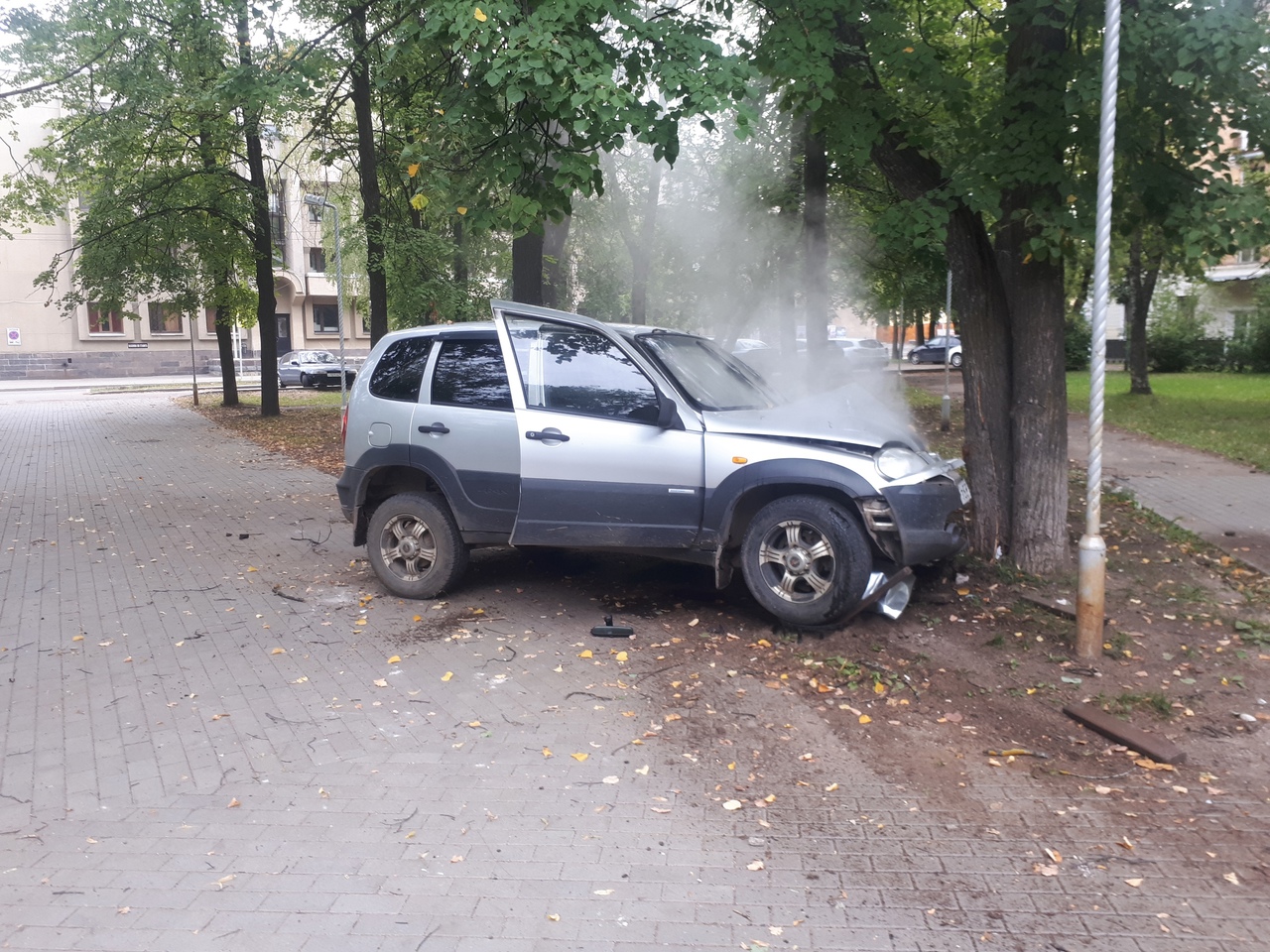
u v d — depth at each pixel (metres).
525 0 6.37
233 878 3.50
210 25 12.70
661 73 6.15
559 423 6.22
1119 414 19.81
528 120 6.64
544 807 4.01
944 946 3.06
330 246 23.20
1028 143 6.36
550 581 7.29
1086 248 7.07
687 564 7.56
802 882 3.44
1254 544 8.43
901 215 6.54
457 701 5.12
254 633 6.34
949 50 8.50
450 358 6.76
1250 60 5.83
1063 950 3.03
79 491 12.47
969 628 6.00
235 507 11.24
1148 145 6.51
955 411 21.64
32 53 13.57
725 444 5.87
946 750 4.49
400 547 6.95
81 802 4.10
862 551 5.59
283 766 4.42
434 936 3.14
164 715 5.01
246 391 35.69
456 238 19.92
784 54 6.48
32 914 3.28
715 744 4.58
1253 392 25.30
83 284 20.52
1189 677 5.32
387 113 16.45
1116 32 5.23
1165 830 3.78
